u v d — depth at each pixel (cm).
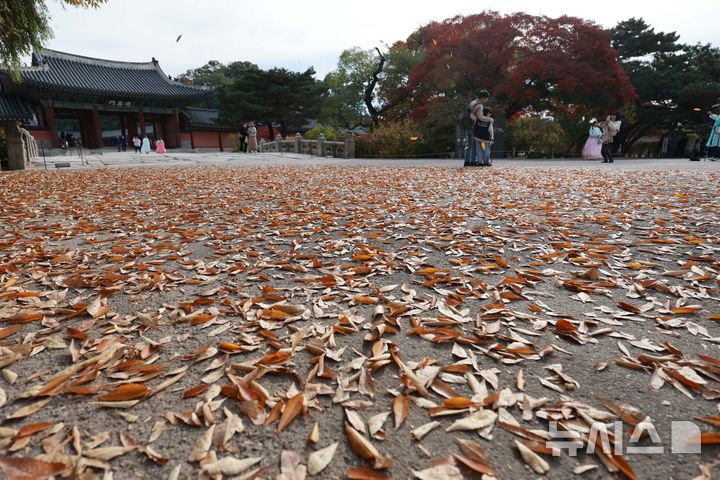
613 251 315
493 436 128
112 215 520
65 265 308
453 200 570
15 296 240
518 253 321
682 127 2984
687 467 116
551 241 353
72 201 631
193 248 361
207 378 159
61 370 168
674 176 796
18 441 125
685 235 351
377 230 402
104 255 334
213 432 130
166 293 251
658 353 173
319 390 150
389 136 2097
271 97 3666
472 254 319
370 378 156
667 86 2603
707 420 132
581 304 224
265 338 192
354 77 3462
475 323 204
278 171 1162
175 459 120
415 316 211
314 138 2641
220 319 212
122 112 3675
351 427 130
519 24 2172
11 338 195
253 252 334
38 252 339
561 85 2038
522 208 501
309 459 119
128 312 223
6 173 1155
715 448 123
